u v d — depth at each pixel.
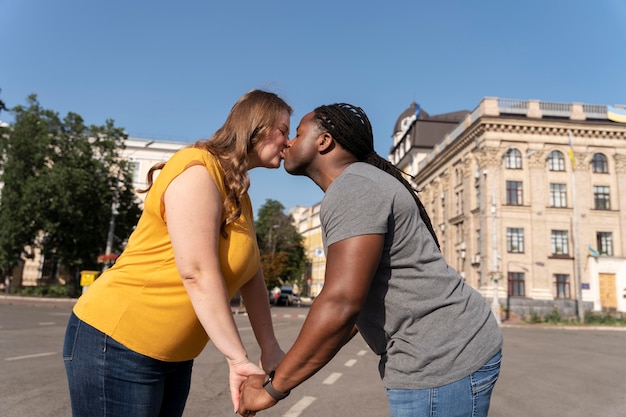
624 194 38.81
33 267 43.78
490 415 5.52
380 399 5.98
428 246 1.72
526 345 15.73
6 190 33.75
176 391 1.90
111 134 36.44
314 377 7.69
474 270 39.75
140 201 49.34
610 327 29.36
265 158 1.97
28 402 5.09
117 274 1.75
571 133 37.47
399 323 1.67
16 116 34.94
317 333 1.54
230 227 1.82
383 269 1.68
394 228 1.65
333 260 1.59
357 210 1.59
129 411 1.70
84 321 1.72
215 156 1.82
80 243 35.12
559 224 38.16
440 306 1.67
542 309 36.34
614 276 37.66
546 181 38.66
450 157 45.84
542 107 39.88
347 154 1.89
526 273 37.22
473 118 41.44
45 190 32.03
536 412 5.73
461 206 43.69
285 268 54.12
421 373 1.63
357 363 9.62
